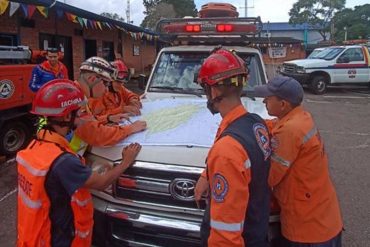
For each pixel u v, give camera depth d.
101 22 11.19
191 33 4.93
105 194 2.67
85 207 2.20
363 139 8.41
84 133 2.63
